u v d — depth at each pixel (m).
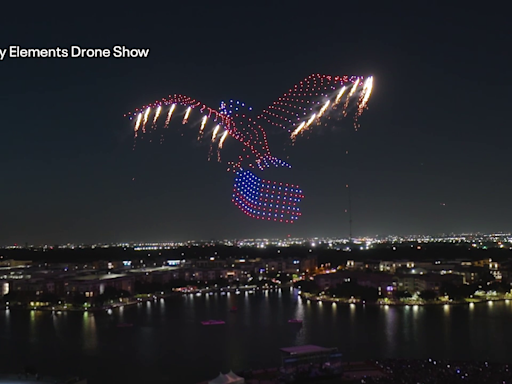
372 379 132.88
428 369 141.00
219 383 123.12
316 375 137.50
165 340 197.38
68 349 183.50
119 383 143.50
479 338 191.50
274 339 196.62
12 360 168.88
